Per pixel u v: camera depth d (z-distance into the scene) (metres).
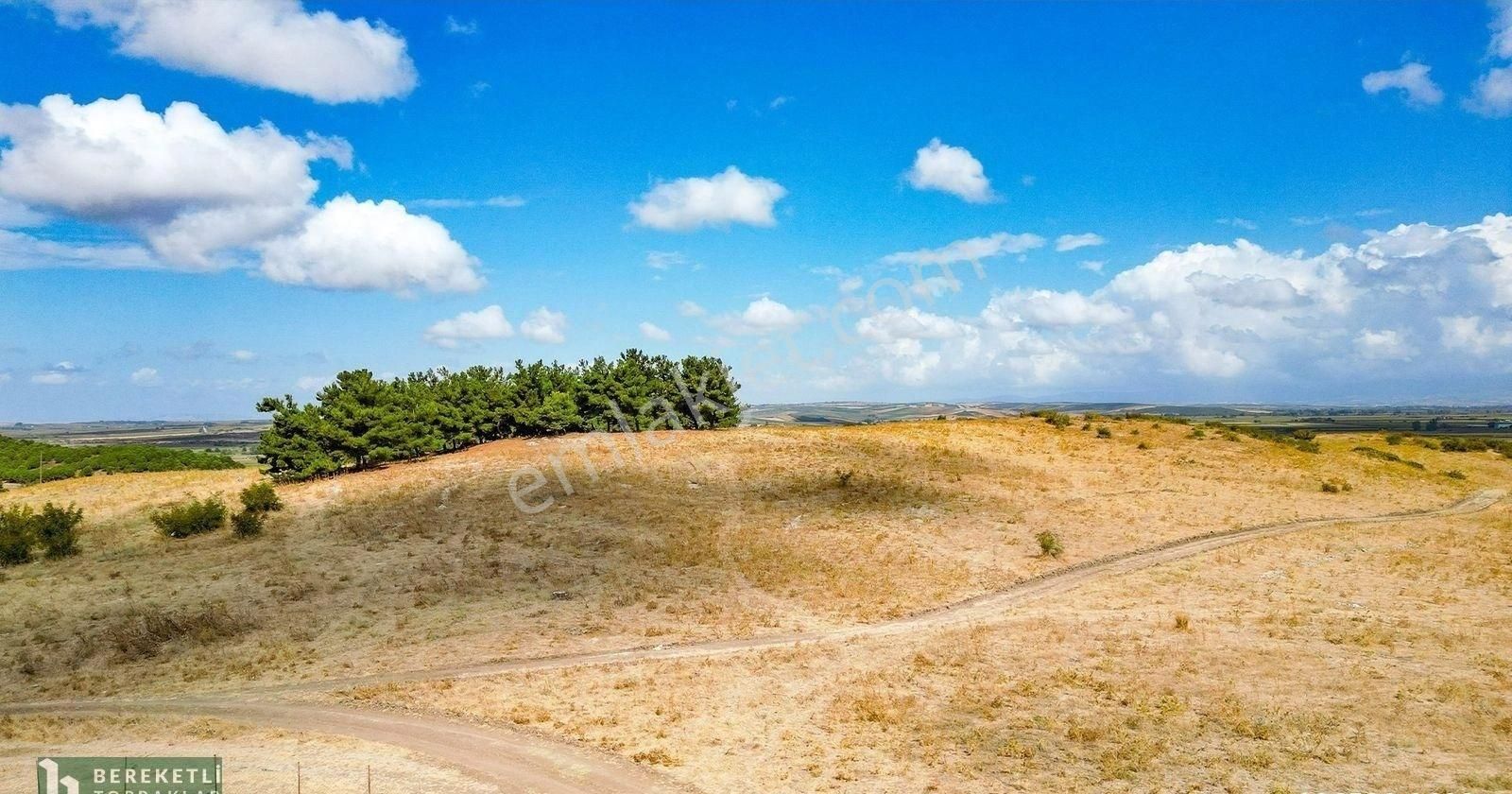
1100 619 31.53
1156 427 81.25
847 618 32.88
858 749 20.03
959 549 42.88
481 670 26.55
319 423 63.69
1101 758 19.14
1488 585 35.28
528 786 17.91
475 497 54.19
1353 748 19.39
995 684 24.55
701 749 20.09
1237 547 42.94
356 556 41.28
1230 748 19.58
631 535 44.75
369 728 21.62
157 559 42.34
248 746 20.47
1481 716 20.92
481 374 82.06
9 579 39.22
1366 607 32.44
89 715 23.44
